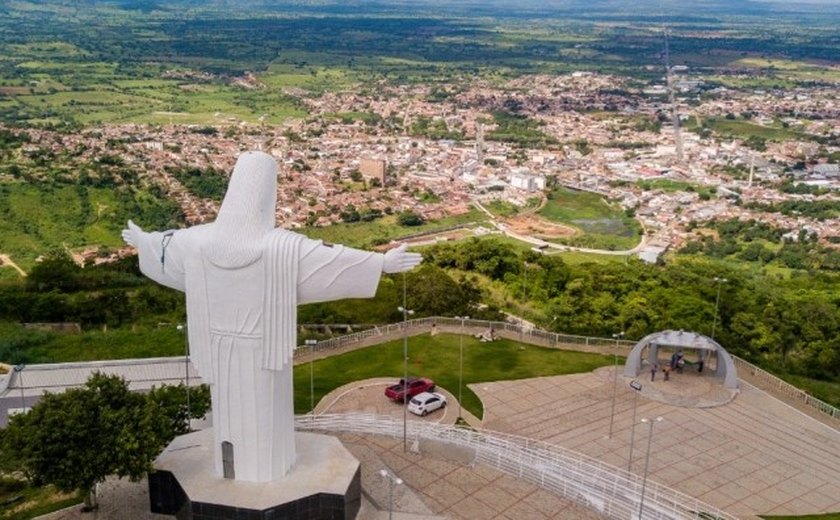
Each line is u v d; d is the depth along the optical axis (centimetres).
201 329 4031
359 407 6128
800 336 8112
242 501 3969
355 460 4341
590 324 8419
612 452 5462
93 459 3991
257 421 4047
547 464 4919
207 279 3944
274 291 3912
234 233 3894
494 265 10881
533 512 4353
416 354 7162
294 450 4272
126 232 4266
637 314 8356
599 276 10019
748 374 6825
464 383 6556
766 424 5925
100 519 4197
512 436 5575
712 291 9112
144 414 4238
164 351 8050
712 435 5734
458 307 8612
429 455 4950
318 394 6347
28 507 4447
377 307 8688
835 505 4928
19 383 6494
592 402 6225
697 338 6506
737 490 5050
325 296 3988
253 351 3972
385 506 4328
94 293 9850
